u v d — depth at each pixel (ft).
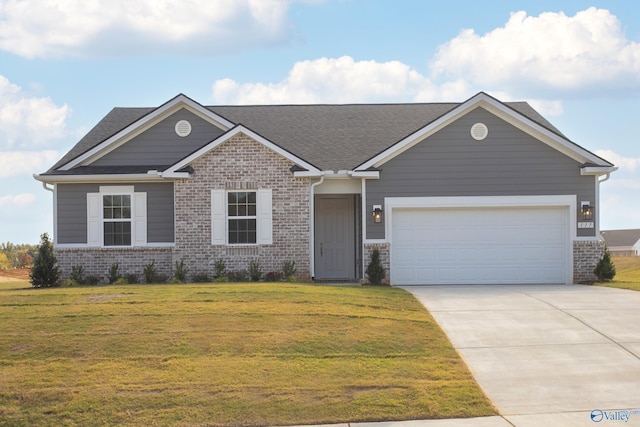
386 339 37.37
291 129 75.82
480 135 63.21
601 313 44.93
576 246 63.05
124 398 28.78
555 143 62.80
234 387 29.99
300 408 28.07
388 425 26.66
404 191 63.21
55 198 65.98
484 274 63.82
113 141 67.67
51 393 29.19
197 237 62.75
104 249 65.41
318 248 71.31
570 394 29.91
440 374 32.14
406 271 63.72
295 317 40.96
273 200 62.80
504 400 29.30
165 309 42.55
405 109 81.35
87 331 37.65
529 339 38.47
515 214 63.77
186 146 68.28
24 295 47.80
